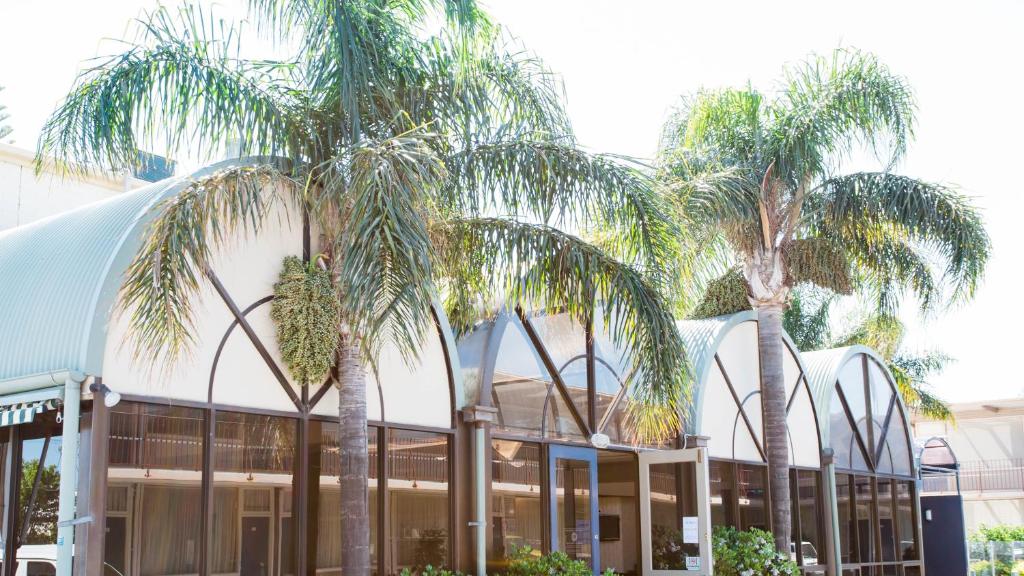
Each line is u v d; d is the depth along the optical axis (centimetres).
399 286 888
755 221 1734
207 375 986
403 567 1145
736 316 1777
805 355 2106
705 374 1656
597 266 1152
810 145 1692
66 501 860
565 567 1245
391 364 1167
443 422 1227
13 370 923
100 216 1016
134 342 924
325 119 1123
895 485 2189
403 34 1155
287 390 1060
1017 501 4019
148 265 905
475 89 1159
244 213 966
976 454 4153
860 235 1831
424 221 977
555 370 1398
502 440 1296
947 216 1720
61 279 954
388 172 922
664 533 1502
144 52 1048
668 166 1720
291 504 1049
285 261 1075
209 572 956
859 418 2100
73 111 1039
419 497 1182
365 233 888
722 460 1677
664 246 1174
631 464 1571
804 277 1808
